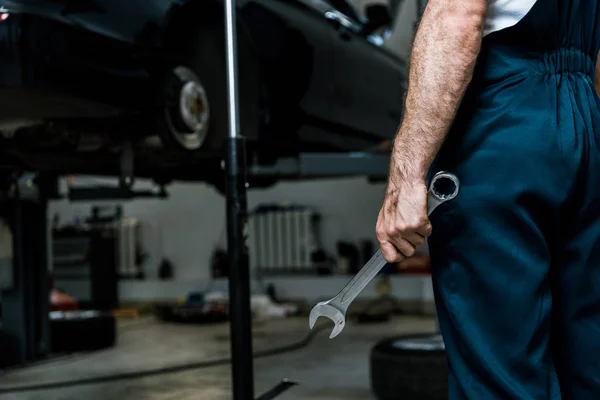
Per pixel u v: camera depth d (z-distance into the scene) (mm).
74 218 7656
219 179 4039
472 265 839
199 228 7508
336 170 3203
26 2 2014
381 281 6352
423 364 2604
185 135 2506
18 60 1985
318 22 3154
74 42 2090
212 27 2598
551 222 854
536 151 812
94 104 2195
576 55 866
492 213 824
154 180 3945
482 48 858
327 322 5801
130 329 5668
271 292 6805
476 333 836
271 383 3211
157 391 3143
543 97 833
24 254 4027
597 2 887
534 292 827
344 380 3238
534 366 832
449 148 862
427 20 833
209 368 3705
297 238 6902
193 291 7172
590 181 843
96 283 6758
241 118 2666
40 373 3705
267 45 2803
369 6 3596
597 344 887
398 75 3904
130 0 2275
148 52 2330
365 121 3537
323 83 3150
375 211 6938
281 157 3178
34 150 2654
